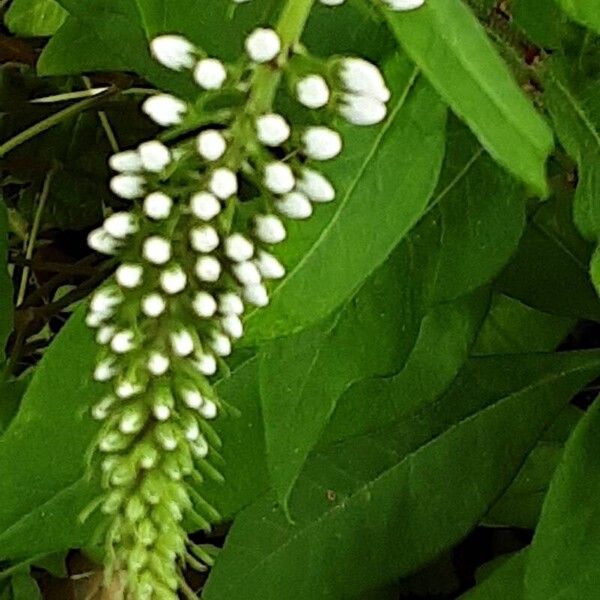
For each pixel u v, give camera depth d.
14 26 0.31
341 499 0.28
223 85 0.15
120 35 0.22
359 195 0.18
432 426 0.28
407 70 0.18
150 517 0.16
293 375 0.21
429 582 0.33
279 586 0.28
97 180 0.38
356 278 0.18
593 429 0.23
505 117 0.14
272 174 0.15
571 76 0.22
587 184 0.21
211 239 0.15
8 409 0.31
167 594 0.16
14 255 0.36
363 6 0.19
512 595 0.26
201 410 0.16
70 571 0.34
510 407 0.28
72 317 0.22
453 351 0.24
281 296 0.18
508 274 0.26
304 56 0.15
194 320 0.16
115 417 0.16
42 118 0.38
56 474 0.23
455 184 0.22
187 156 0.15
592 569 0.23
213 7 0.19
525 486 0.30
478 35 0.14
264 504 0.28
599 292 0.19
